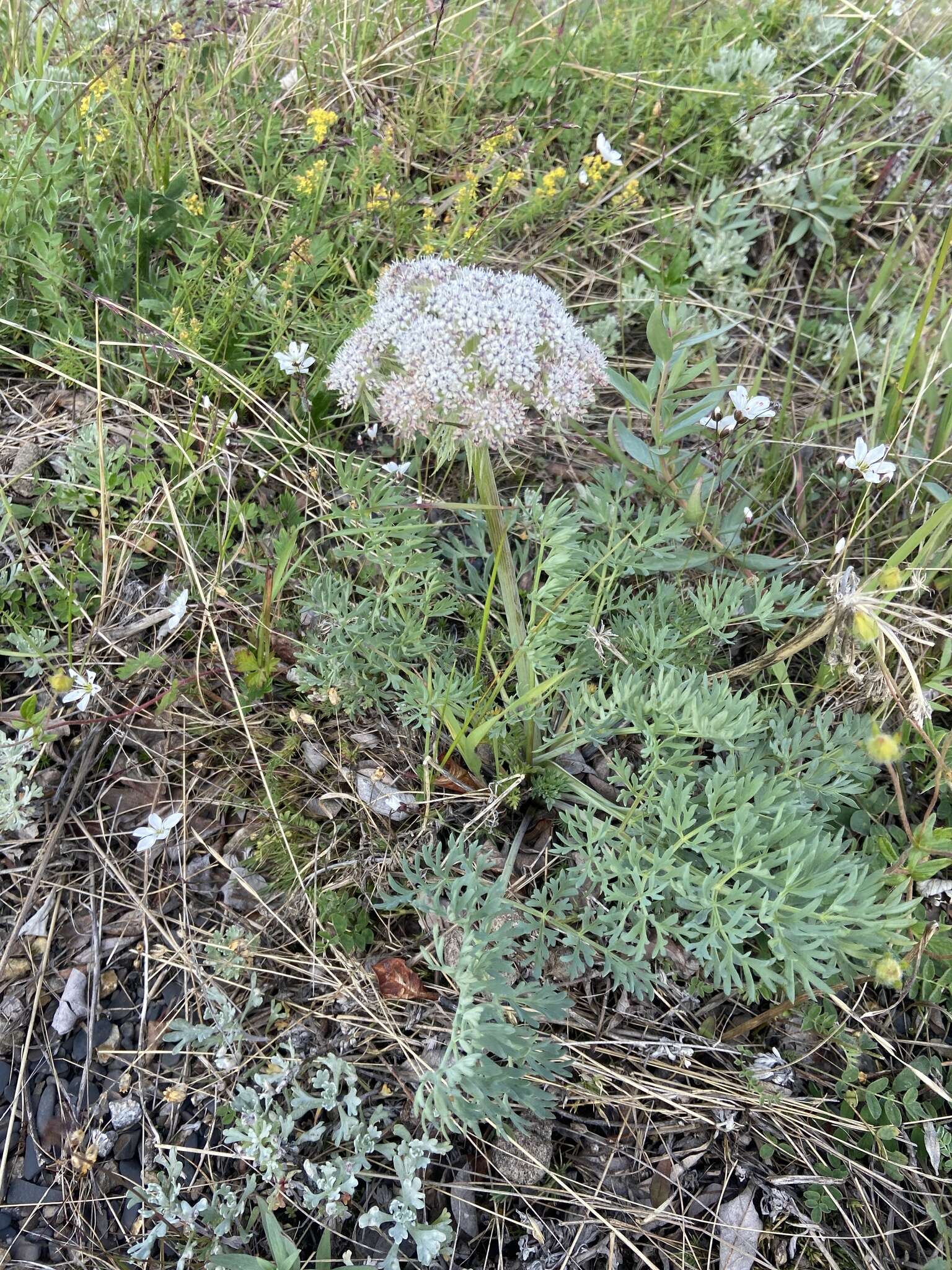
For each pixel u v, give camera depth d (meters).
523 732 0.34
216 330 0.39
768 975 0.27
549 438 0.43
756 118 0.50
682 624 0.36
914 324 0.46
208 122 0.46
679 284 0.46
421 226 0.46
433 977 0.30
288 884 0.31
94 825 0.31
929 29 0.56
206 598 0.33
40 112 0.40
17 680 0.33
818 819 0.31
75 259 0.39
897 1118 0.29
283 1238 0.24
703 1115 0.28
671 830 0.31
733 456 0.39
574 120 0.51
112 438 0.38
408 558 0.33
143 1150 0.27
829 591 0.36
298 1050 0.28
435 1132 0.27
